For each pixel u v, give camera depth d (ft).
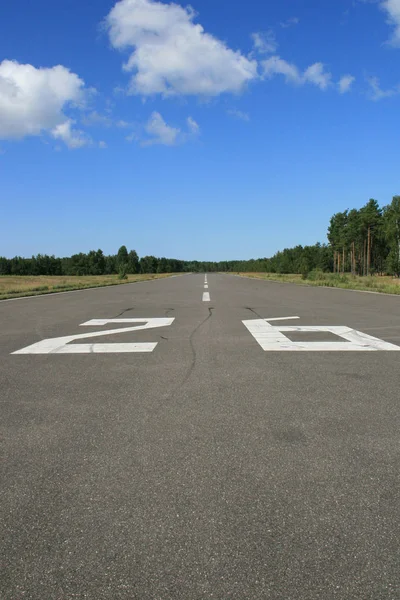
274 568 5.92
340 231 312.50
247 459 9.28
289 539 6.54
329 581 5.67
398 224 252.21
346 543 6.43
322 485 8.13
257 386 15.05
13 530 6.88
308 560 6.07
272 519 7.06
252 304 49.01
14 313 41.98
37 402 13.56
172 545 6.45
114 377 16.62
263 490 7.97
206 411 12.48
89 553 6.30
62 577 5.83
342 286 89.97
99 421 11.78
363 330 27.94
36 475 8.68
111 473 8.71
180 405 13.08
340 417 11.82
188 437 10.55
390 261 255.50
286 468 8.84
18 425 11.54
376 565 5.96
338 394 13.97
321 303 49.47
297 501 7.58
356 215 287.28
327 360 19.13
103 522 7.05
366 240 279.28
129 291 82.23
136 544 6.48
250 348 22.13
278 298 58.44
